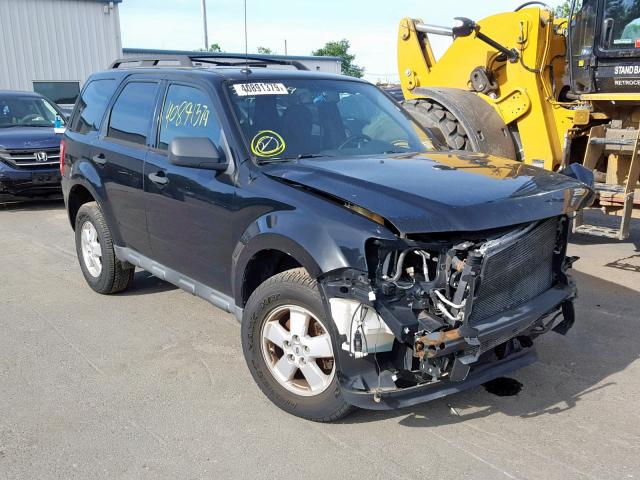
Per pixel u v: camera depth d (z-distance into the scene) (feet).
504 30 24.32
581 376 13.88
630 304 18.24
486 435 11.55
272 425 11.98
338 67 116.57
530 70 23.62
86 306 18.54
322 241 10.85
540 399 12.88
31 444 11.36
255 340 12.51
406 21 28.68
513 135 25.26
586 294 19.11
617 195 20.26
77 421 12.15
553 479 10.22
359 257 10.39
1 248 25.79
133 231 17.06
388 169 12.49
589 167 21.21
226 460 10.87
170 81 15.93
